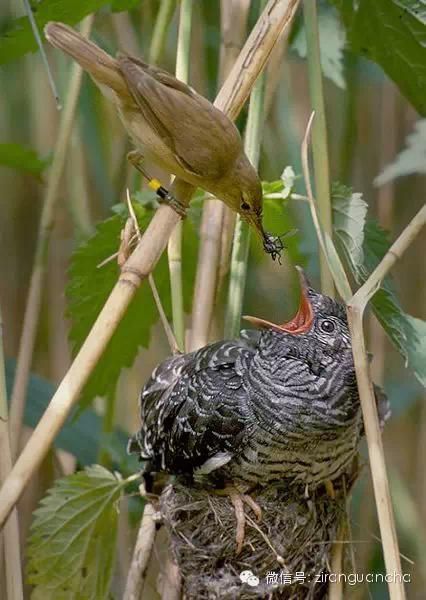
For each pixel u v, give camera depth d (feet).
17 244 14.29
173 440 13.37
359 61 14.07
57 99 13.14
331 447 13.32
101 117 14.02
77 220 13.94
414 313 14.16
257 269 14.16
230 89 13.24
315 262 13.94
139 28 14.06
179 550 13.41
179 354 13.44
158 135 13.21
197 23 14.02
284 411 13.29
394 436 14.23
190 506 13.39
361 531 13.88
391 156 14.12
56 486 13.47
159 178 14.02
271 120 14.03
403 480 14.19
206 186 13.29
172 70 14.03
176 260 13.44
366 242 13.46
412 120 14.11
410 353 13.35
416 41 13.51
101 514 13.47
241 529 13.35
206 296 13.46
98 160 13.98
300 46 13.70
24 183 14.32
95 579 13.48
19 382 13.58
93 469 13.47
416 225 13.17
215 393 13.34
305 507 13.38
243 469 13.34
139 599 13.43
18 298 14.28
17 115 14.25
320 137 13.33
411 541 13.99
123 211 13.46
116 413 14.11
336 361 13.32
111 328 13.05
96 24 14.03
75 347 13.58
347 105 14.05
